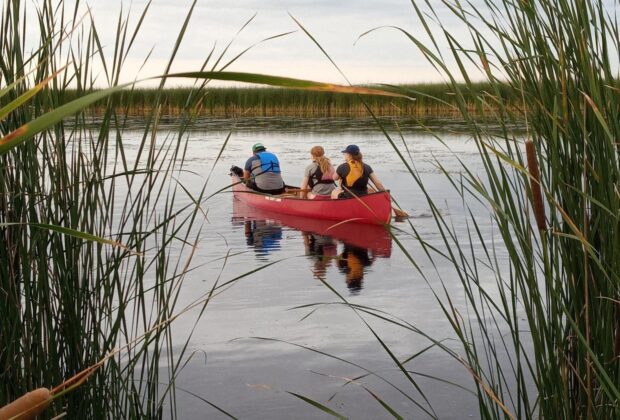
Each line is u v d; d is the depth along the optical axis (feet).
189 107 7.29
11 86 2.64
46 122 2.35
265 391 13.28
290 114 114.42
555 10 6.42
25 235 7.64
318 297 20.25
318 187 38.22
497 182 6.06
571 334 7.09
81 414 8.13
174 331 16.99
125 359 14.46
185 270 7.97
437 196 39.78
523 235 6.20
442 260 24.89
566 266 6.73
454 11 5.90
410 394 13.12
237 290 20.93
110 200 7.91
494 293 20.01
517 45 6.36
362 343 16.16
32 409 2.82
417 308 18.86
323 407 6.23
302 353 15.47
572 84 6.46
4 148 2.31
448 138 75.72
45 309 7.86
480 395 6.82
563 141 6.69
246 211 38.99
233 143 71.05
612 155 6.08
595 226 6.58
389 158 59.06
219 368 14.52
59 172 7.84
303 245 28.73
